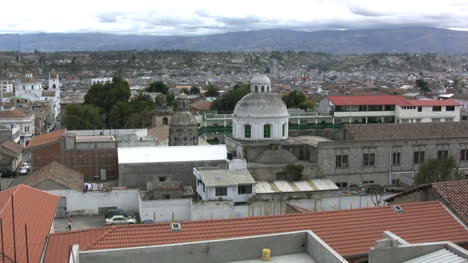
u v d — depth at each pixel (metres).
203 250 29.50
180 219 67.25
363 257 38.50
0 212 37.19
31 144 96.94
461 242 40.66
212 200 67.12
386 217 43.78
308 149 81.12
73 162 88.94
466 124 89.31
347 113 133.62
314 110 150.62
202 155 80.25
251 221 43.12
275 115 81.75
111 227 41.25
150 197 68.00
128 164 77.00
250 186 69.44
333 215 44.12
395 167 81.88
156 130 115.88
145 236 40.25
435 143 83.00
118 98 166.88
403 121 133.25
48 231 38.81
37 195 46.19
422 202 45.94
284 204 67.44
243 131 82.62
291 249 30.66
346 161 79.69
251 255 30.08
